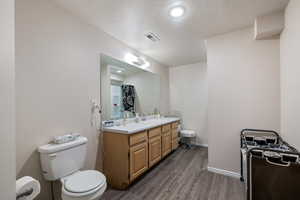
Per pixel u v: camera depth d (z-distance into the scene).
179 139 3.81
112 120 2.30
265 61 1.92
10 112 0.65
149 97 3.32
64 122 1.61
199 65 3.76
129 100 2.70
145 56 3.13
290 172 1.06
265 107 1.93
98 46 2.02
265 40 1.92
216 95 2.26
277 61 1.86
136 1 1.48
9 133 0.65
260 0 1.46
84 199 1.18
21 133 1.28
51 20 1.49
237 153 2.11
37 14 1.39
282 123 1.77
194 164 2.63
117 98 2.42
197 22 1.87
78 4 1.53
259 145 1.69
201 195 1.74
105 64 2.15
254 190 1.16
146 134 2.24
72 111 1.69
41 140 1.40
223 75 2.20
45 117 1.44
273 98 1.88
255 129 1.98
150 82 3.36
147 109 3.26
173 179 2.11
